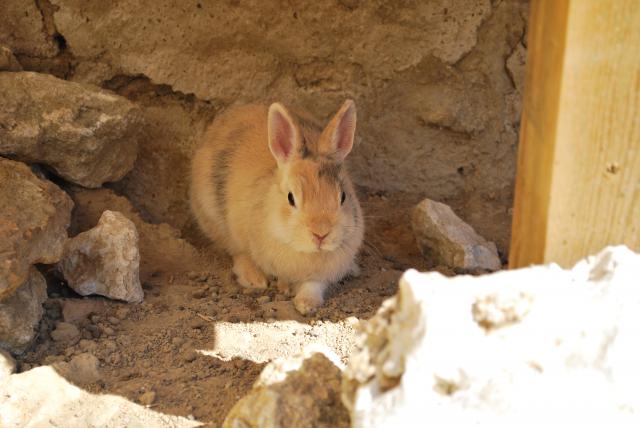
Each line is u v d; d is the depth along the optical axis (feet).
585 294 5.23
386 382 5.13
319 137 6.34
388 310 5.18
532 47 5.44
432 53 6.76
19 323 5.80
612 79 5.28
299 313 6.16
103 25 6.61
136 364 5.82
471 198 6.97
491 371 5.10
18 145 6.29
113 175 6.56
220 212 6.60
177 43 6.68
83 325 5.99
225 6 6.65
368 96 6.84
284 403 5.28
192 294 6.26
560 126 5.32
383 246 6.70
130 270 6.12
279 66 6.79
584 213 5.39
